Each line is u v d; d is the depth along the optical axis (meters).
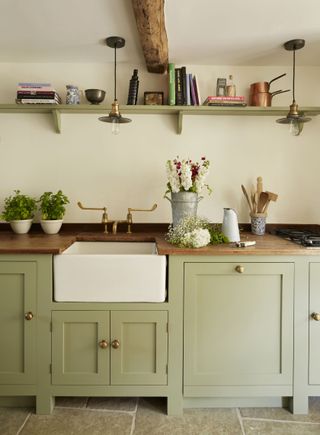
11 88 2.16
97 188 2.21
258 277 1.61
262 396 1.66
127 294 1.60
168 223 2.21
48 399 1.62
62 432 1.50
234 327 1.62
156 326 1.60
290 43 1.85
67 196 2.20
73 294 1.59
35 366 1.61
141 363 1.62
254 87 2.08
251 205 2.20
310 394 1.64
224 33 1.76
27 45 1.92
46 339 1.60
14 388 1.61
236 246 1.65
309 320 1.63
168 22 1.65
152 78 2.17
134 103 2.03
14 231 2.06
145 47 1.79
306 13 1.58
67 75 2.16
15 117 2.17
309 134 2.21
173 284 1.60
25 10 1.56
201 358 1.62
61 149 2.19
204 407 1.68
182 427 1.54
